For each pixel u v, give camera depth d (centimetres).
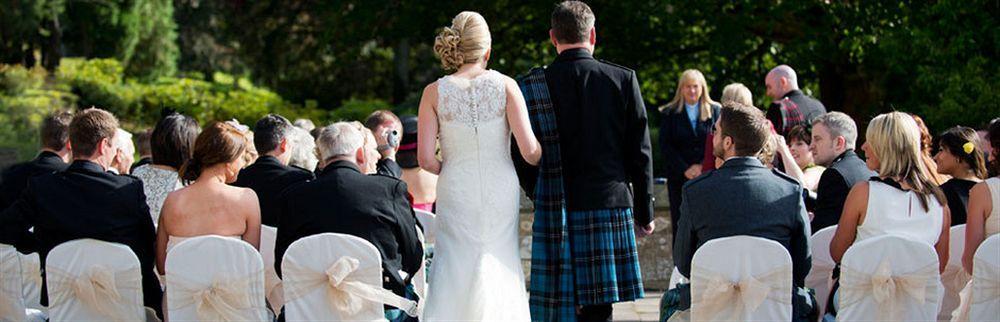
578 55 460
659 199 810
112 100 1897
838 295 437
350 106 1809
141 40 2131
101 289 423
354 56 1630
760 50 1406
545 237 456
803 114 732
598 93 454
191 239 409
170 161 535
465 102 439
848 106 1342
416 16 1459
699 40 1433
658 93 1540
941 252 444
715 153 442
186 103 1883
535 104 457
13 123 1683
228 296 411
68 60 1981
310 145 596
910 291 403
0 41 1942
